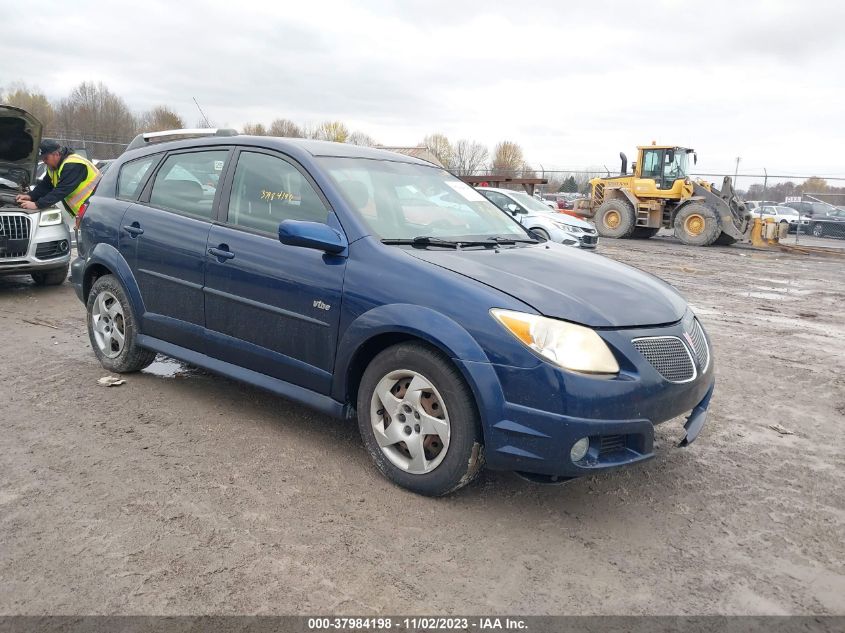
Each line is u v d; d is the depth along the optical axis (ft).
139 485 10.69
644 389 9.72
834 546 9.86
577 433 9.33
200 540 9.18
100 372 16.42
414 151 105.50
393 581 8.48
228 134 15.39
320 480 11.12
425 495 10.68
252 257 12.53
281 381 12.47
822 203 85.71
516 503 10.69
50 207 27.12
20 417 13.35
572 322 9.69
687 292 35.55
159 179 15.16
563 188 139.74
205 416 13.78
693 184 67.26
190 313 13.82
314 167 12.45
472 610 8.01
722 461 12.84
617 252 56.39
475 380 9.69
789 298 35.14
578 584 8.63
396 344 10.78
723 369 19.76
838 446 13.88
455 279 10.36
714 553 9.54
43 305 24.70
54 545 8.93
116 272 15.23
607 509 10.68
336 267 11.41
